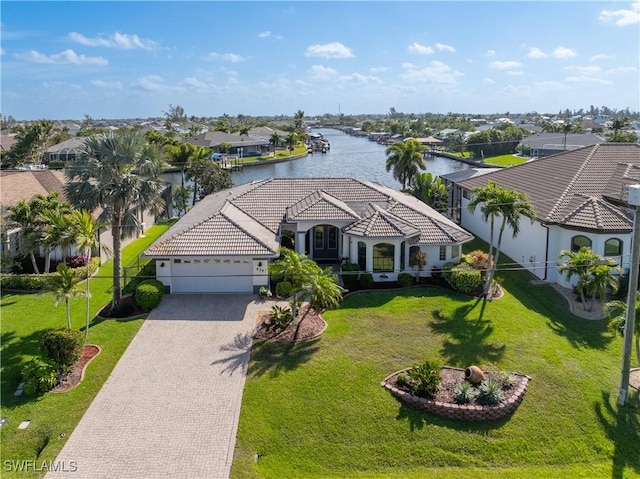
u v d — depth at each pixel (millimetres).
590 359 23312
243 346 24094
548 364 22625
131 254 39312
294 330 25547
